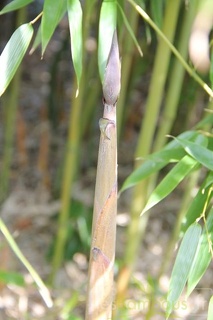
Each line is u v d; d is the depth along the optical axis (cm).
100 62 75
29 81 243
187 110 178
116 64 75
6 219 176
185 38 114
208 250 80
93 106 183
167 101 121
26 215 178
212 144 91
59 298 138
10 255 163
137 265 163
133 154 204
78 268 164
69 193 149
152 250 170
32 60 250
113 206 78
